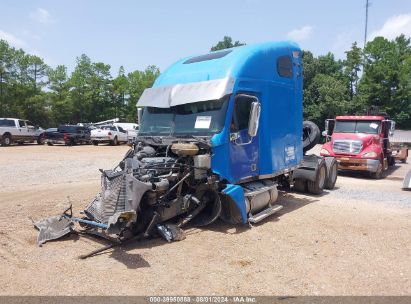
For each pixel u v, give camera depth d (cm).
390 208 960
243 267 564
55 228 693
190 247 646
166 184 660
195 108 761
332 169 1252
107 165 1786
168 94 789
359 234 729
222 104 733
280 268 562
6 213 837
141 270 548
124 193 616
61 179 1349
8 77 5909
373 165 1594
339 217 856
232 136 737
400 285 507
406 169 2053
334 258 605
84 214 750
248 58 794
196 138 718
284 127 918
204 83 749
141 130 820
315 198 1096
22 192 1085
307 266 571
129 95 6731
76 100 6281
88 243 657
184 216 741
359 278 529
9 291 477
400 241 688
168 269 553
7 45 5897
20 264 562
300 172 1129
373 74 5122
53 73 6256
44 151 2577
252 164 801
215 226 769
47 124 6275
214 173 714
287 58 930
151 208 667
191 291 485
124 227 599
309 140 1195
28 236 686
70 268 550
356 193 1197
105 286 495
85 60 6366
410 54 6212
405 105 5197
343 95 4750
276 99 877
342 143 1659
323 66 5144
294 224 793
